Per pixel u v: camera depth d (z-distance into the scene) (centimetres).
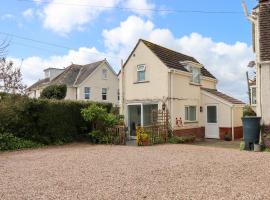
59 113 1919
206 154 1423
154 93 2323
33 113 1795
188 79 2480
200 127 2588
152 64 2344
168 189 771
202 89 2642
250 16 1738
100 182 850
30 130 1784
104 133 2020
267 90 1661
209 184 820
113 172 989
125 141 1992
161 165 1114
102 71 4369
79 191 757
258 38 1694
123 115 2291
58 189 777
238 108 2614
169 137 2206
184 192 741
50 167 1088
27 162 1205
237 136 2580
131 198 694
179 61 2525
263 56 1664
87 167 1083
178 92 2344
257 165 1103
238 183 830
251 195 710
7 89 2075
